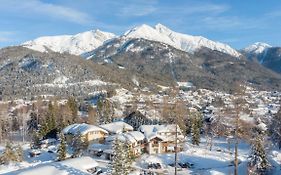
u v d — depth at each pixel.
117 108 184.12
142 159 94.38
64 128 113.69
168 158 95.50
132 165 85.44
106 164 87.25
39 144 110.94
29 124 147.00
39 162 91.00
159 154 100.50
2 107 171.38
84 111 177.88
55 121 126.12
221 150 104.62
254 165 75.94
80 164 71.38
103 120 141.50
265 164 75.69
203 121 138.38
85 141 101.00
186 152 101.62
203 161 93.12
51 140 115.19
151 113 152.00
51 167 66.50
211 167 88.38
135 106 180.12
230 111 56.09
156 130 105.50
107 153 94.19
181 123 104.56
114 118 156.25
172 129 96.00
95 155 97.12
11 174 64.12
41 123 126.50
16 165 86.44
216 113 132.62
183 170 86.62
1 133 131.00
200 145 112.62
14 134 143.50
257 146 76.31
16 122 151.38
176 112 67.25
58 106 154.00
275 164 79.81
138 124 140.75
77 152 95.25
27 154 103.75
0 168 82.94
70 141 105.44
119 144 62.94
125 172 61.75
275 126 99.75
